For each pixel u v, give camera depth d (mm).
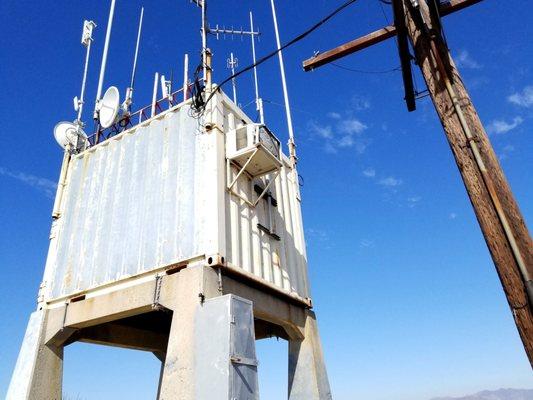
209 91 10023
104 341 10352
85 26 13891
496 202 4922
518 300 4559
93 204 10719
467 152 5406
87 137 12258
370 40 7617
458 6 6680
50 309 9859
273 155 9547
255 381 6973
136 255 9102
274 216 10820
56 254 10594
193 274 7820
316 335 10609
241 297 8180
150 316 11062
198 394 6641
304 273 11258
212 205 8531
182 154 9648
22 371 8977
